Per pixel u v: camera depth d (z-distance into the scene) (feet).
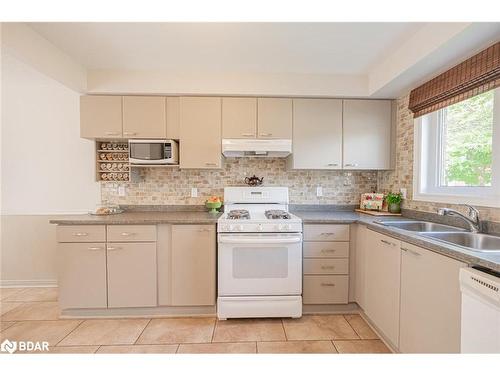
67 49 6.77
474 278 3.50
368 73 8.23
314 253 7.54
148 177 9.37
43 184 9.57
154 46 6.60
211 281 7.46
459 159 6.63
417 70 6.42
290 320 7.34
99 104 8.09
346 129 8.52
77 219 7.34
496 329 3.15
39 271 9.66
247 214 7.99
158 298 7.47
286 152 8.39
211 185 9.45
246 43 6.42
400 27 5.74
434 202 6.97
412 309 5.10
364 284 7.18
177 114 8.28
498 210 5.29
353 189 9.60
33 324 7.13
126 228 7.33
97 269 7.32
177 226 7.38
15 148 9.52
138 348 6.09
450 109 6.95
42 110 9.52
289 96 8.35
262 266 7.23
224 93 8.13
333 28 5.77
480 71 5.33
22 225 9.58
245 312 7.20
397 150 8.59
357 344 6.24
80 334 6.66
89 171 9.56
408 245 5.22
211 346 6.15
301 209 9.57
